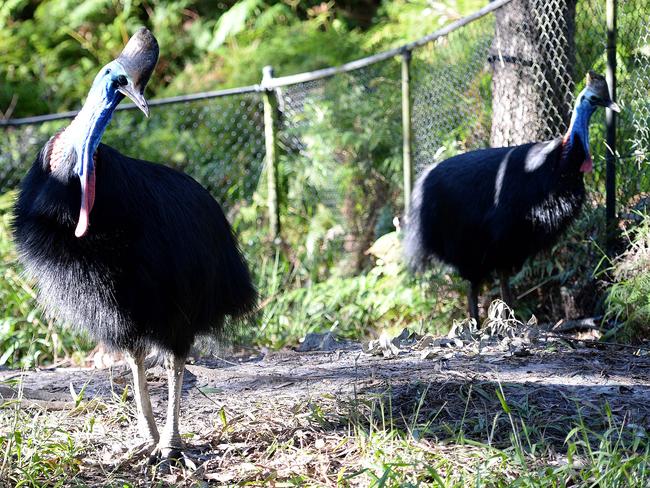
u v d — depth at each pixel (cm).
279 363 607
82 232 379
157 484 411
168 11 1532
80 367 682
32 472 417
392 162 877
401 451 428
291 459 432
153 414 496
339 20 1420
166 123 1234
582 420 443
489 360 572
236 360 641
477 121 771
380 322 755
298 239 941
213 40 1473
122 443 459
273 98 942
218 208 455
